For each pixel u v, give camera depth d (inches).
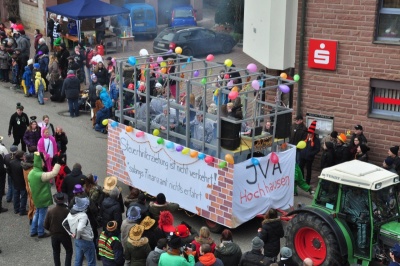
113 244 497.4
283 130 650.8
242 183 616.1
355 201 532.1
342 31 753.0
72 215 532.1
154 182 692.7
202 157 630.5
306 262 441.7
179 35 1396.4
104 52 1414.9
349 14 744.3
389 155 714.8
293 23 804.0
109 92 984.3
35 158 624.1
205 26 1705.2
